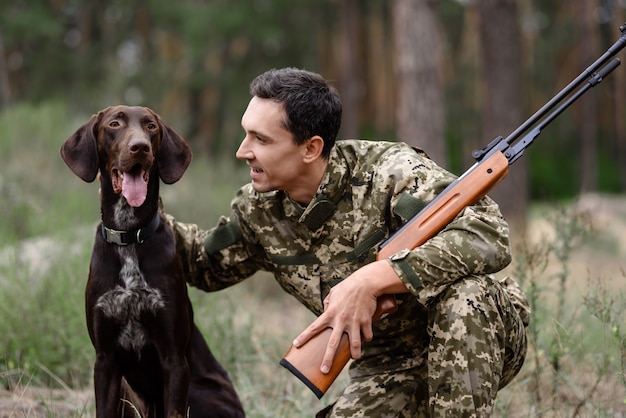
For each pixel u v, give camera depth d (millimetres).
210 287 3805
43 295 5176
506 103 13406
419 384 3459
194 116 28484
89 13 28297
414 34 12273
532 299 4520
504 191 13086
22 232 7746
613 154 35219
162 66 23672
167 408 3498
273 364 5352
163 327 3482
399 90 12523
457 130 31953
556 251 4855
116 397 3545
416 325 3441
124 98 17906
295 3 26531
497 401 4242
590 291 4754
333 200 3350
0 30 25266
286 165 3287
